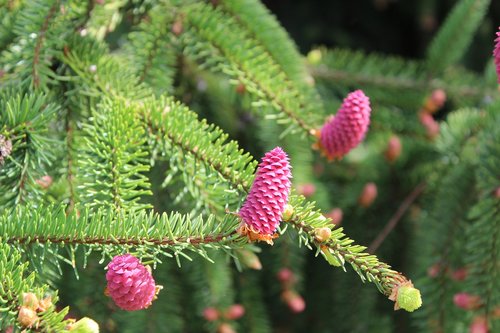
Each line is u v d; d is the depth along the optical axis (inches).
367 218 37.6
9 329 22.6
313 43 54.8
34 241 23.1
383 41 56.0
